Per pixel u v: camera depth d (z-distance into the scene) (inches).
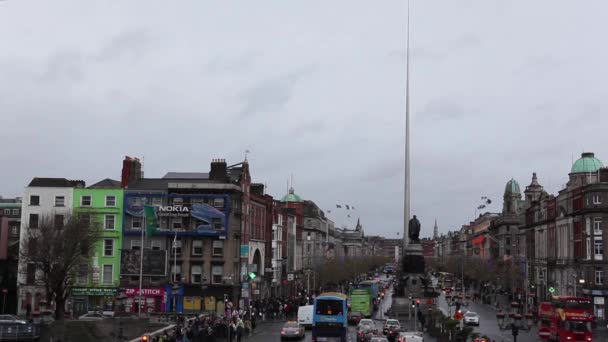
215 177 3924.7
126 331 2498.8
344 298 2329.0
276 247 5083.7
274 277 4948.3
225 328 2456.9
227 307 3262.8
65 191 3703.3
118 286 3656.5
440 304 5142.7
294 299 4328.3
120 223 3715.6
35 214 3666.3
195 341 2177.7
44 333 2368.4
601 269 4025.6
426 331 3127.5
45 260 3068.4
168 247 3715.6
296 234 6240.2
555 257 4889.3
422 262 4736.7
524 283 5029.5
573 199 4448.8
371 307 4274.1
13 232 4200.3
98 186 3944.4
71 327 2397.9
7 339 2267.5
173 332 2217.0
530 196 6968.5
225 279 3686.0
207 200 3740.2
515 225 7726.4
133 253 3654.0
